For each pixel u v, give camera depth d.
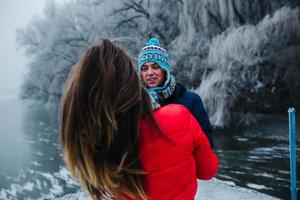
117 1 27.55
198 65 20.08
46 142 21.34
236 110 17.30
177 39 22.78
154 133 1.12
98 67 1.10
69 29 30.30
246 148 14.07
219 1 20.39
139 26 27.23
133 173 1.08
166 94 1.86
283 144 14.30
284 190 9.48
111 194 1.14
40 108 42.03
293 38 16.70
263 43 16.95
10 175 14.44
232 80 17.31
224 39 18.34
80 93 1.09
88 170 1.09
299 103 17.48
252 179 10.45
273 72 17.28
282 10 16.77
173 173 1.13
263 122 17.44
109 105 1.06
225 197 4.01
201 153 1.24
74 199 4.28
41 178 13.71
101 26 28.94
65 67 31.67
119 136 1.07
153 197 1.13
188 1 21.80
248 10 19.70
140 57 1.83
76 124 1.08
